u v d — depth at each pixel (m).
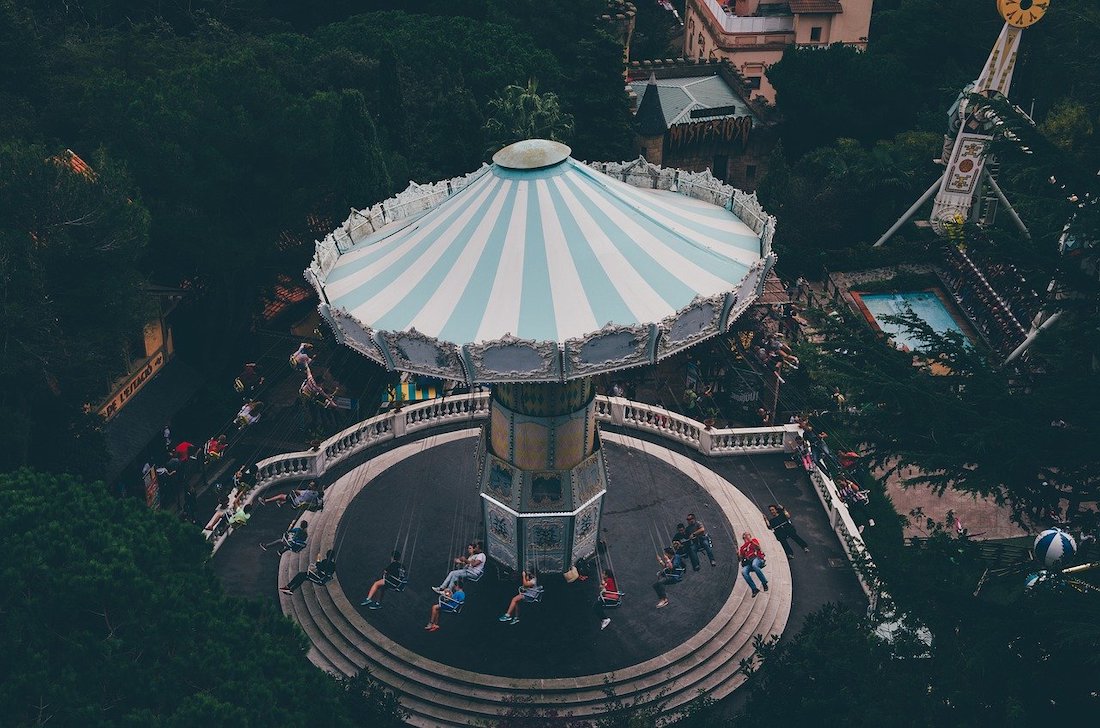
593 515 36.28
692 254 33.78
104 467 42.22
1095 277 29.23
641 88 83.06
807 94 76.94
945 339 29.23
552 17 93.44
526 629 35.16
